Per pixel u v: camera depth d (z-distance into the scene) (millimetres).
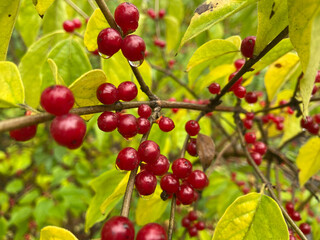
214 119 205
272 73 133
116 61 123
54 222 277
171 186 76
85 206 237
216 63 141
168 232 73
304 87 68
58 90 56
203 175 82
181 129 173
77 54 122
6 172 328
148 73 129
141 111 81
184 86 199
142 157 69
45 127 298
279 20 76
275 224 76
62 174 256
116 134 185
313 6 58
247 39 86
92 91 73
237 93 115
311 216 204
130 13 72
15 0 77
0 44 83
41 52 129
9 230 306
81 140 58
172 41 254
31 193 251
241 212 80
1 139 381
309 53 57
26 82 127
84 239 365
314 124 124
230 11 76
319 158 133
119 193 83
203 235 151
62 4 173
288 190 207
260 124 158
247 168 222
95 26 92
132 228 56
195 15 77
